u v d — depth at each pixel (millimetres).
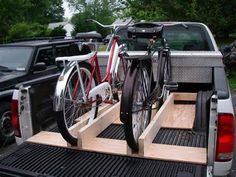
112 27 4535
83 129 3230
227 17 14758
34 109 3566
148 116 3486
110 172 2748
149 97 3477
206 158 2812
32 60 6840
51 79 3855
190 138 3277
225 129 2658
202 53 4441
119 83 4160
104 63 4355
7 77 6254
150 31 4137
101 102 3812
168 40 5383
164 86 4066
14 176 2836
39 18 61812
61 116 3166
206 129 2998
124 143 3244
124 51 4336
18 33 29938
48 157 3080
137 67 3119
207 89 4699
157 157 2879
